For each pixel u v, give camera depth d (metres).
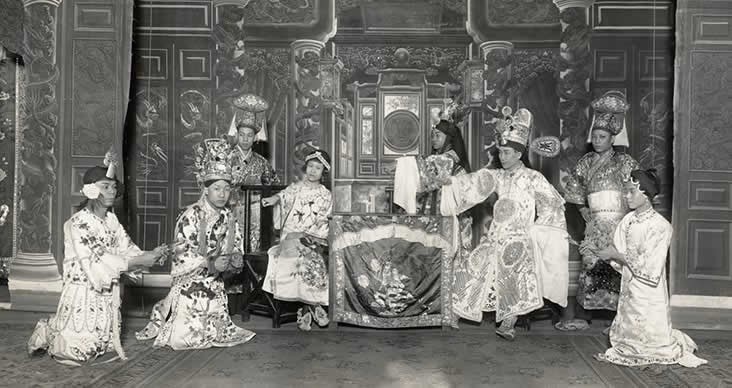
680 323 5.25
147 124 6.50
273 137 6.56
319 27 6.59
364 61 6.59
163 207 6.50
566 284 4.98
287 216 5.22
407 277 5.00
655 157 6.22
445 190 5.15
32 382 3.63
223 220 4.61
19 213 6.32
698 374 3.89
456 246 5.12
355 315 5.00
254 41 6.60
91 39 5.73
